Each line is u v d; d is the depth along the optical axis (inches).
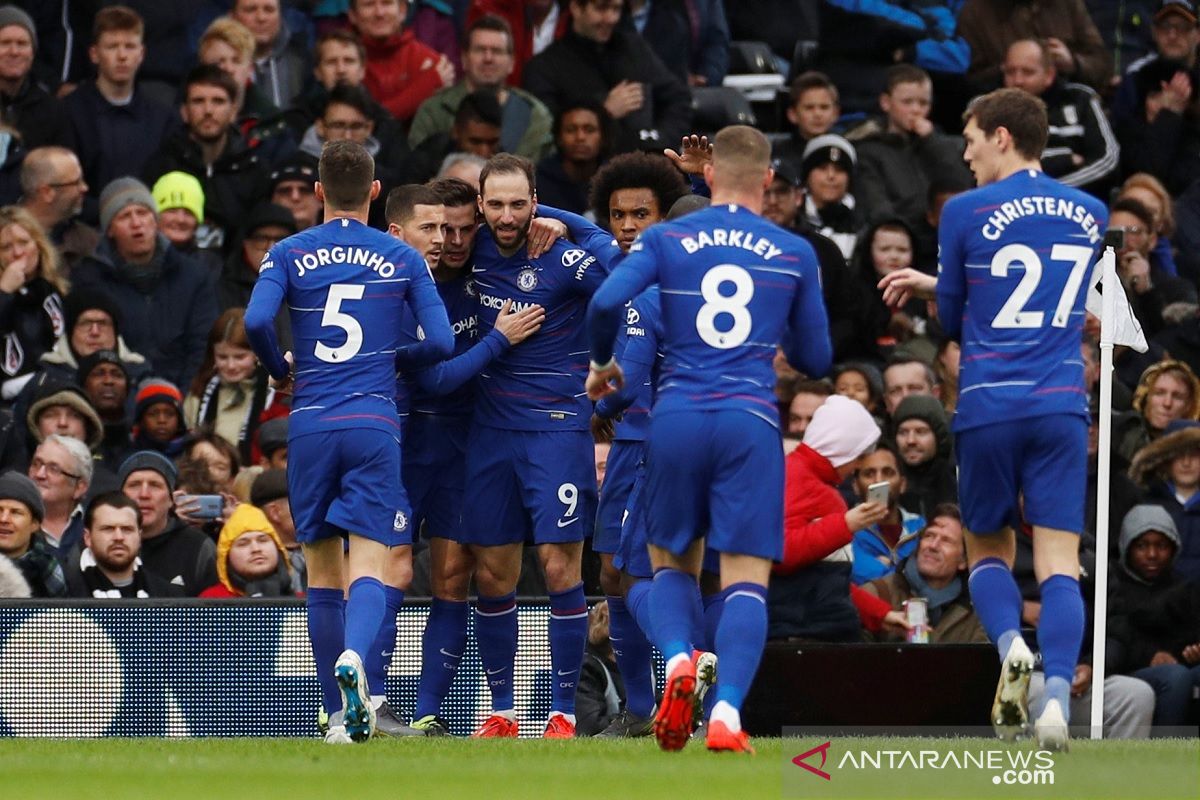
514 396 1138.0
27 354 1587.1
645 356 1048.2
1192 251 1975.9
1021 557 1433.3
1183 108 2052.2
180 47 1968.5
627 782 745.6
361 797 698.8
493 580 1155.9
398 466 989.8
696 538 884.6
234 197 1786.4
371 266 992.9
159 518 1354.6
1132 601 1440.7
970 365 913.5
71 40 1990.7
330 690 1016.2
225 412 1585.9
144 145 1831.9
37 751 914.7
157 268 1662.2
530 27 2033.7
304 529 986.7
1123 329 1178.6
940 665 1222.9
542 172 1808.6
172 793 711.1
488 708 1223.5
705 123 2046.0
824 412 1277.1
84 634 1205.1
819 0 2123.5
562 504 1135.0
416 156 1788.9
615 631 1134.4
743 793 718.5
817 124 1936.5
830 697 1222.3
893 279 956.0
